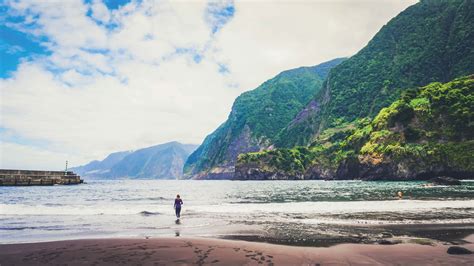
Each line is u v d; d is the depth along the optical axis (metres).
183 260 12.00
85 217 25.44
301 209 29.00
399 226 19.75
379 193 48.59
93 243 15.17
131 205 34.97
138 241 15.65
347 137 155.50
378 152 111.12
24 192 69.38
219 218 24.25
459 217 23.03
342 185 82.88
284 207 30.55
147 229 19.78
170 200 44.84
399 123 114.00
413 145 104.69
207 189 86.56
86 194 62.84
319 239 16.09
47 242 15.43
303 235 17.22
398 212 25.98
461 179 94.75
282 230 18.89
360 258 12.09
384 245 14.39
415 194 43.78
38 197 52.28
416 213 25.27
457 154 96.69
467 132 101.00
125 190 84.81
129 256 12.67
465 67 172.88
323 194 50.44
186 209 30.00
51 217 25.47
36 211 28.69
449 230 18.23
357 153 128.75
